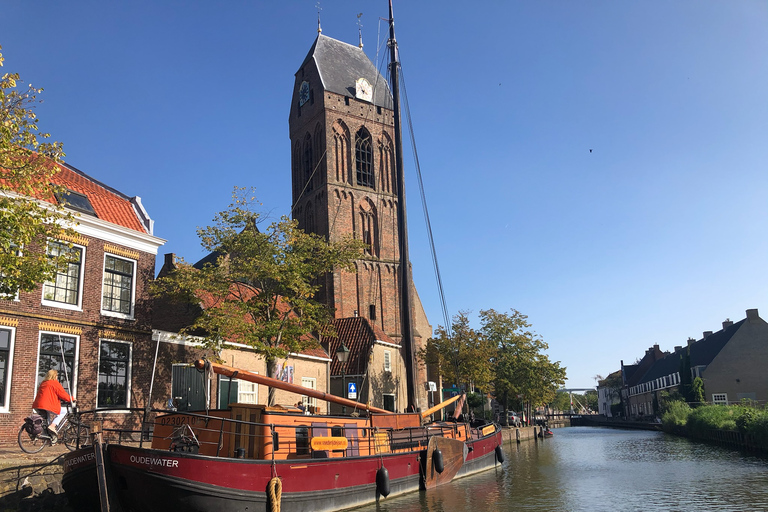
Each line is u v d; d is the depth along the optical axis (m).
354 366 40.88
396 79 30.55
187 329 24.28
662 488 23.03
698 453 37.78
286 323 25.86
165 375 25.30
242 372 16.89
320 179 57.28
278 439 15.95
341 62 61.00
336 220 55.88
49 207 19.97
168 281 25.12
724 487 22.86
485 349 51.84
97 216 22.70
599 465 32.06
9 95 14.00
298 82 62.56
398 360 46.00
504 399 61.84
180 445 15.05
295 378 34.59
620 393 126.00
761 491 21.67
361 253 29.27
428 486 22.36
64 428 14.72
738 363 70.19
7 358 18.81
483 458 29.47
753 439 36.34
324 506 16.78
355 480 18.14
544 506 19.33
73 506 14.04
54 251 20.62
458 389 52.62
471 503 19.75
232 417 16.16
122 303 23.27
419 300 61.72
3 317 18.77
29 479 14.61
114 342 22.72
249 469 14.55
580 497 21.14
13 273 14.16
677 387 83.06
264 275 26.36
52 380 14.52
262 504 14.75
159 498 13.25
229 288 27.64
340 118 58.25
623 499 20.64
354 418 19.23
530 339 62.06
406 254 28.20
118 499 13.46
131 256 23.77
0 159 13.64
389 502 19.48
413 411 25.62
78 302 21.34
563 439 59.88
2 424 18.27
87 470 13.40
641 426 82.81
